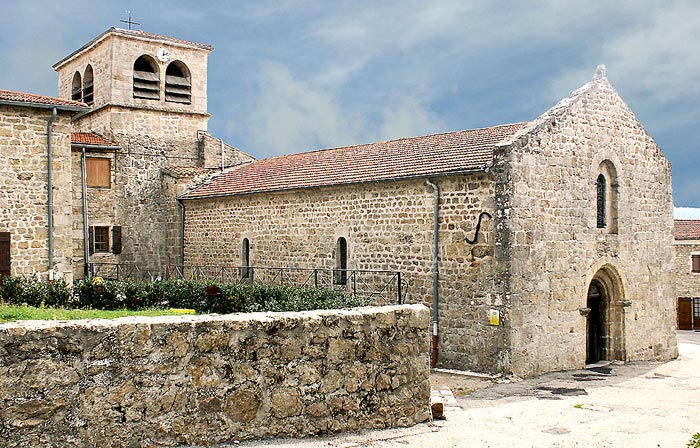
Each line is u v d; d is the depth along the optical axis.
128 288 14.19
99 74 29.27
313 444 7.46
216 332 7.12
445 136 22.09
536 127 17.48
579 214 18.88
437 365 18.00
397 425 8.42
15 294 14.29
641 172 21.50
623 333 20.58
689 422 11.44
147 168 28.75
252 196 23.98
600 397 14.66
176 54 30.20
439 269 18.02
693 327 39.41
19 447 6.10
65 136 19.56
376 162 21.34
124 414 6.61
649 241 21.75
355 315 8.06
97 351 6.52
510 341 16.56
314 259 21.62
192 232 26.98
